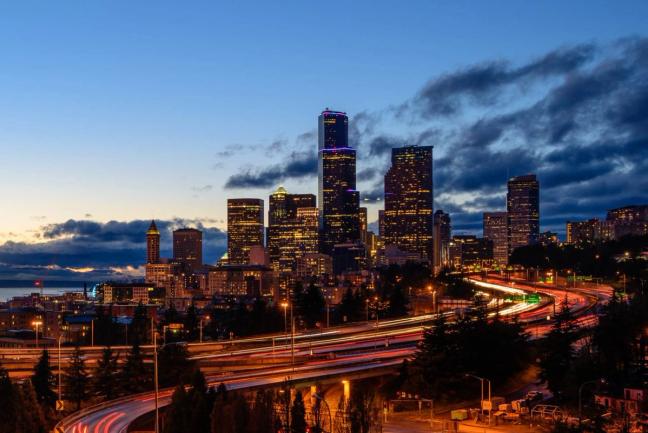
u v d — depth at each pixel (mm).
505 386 183750
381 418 148875
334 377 169250
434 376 174000
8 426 139375
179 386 128500
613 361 174750
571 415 143875
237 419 120812
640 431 118500
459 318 190125
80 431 124750
